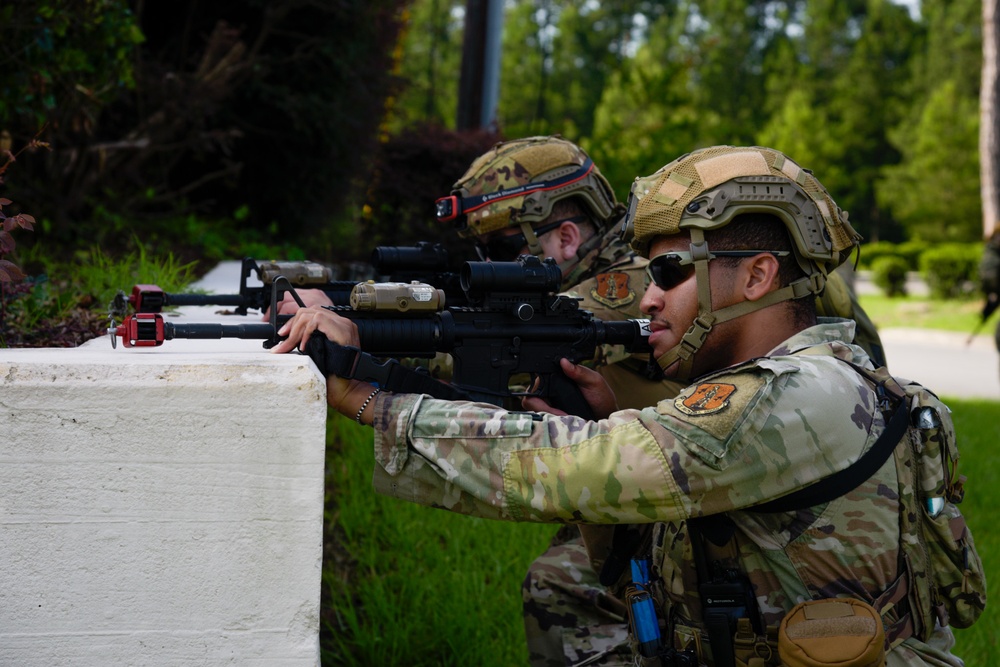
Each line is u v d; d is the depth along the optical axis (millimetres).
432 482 1803
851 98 57656
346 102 9359
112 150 6566
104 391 1532
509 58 60125
